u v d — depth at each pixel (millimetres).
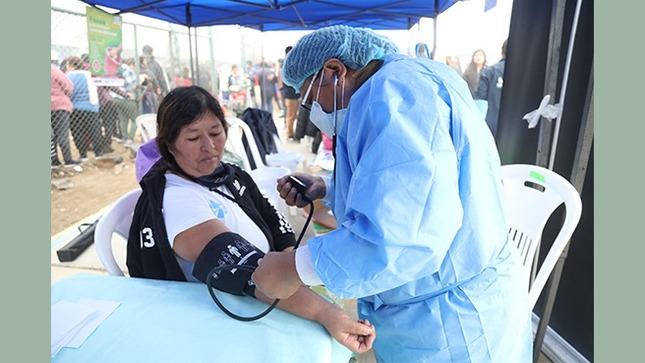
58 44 5051
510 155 2209
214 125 1188
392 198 701
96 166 5711
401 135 732
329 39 907
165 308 937
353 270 725
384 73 833
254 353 802
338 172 912
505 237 964
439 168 728
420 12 5348
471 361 935
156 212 1100
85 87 5348
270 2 4629
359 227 720
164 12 5102
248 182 1417
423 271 750
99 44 5246
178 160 1192
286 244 1399
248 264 980
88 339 832
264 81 9375
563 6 1615
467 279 905
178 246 1070
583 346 1756
